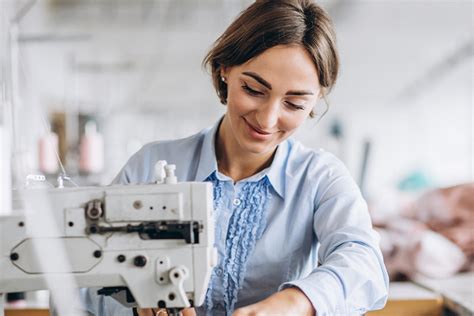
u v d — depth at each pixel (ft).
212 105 27.86
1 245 4.03
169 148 5.59
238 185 5.21
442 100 33.81
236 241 5.06
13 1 6.75
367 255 4.34
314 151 5.41
